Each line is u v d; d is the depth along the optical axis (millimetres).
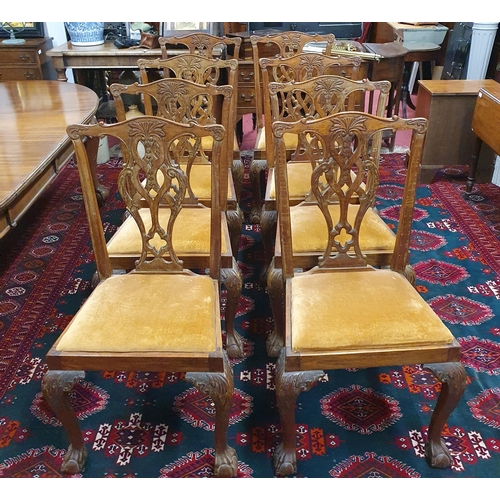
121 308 1384
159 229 1495
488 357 1842
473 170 3002
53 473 1452
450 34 4633
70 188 3320
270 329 2018
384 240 1671
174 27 3482
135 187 1422
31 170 1691
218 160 1397
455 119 3066
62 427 1599
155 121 1330
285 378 1308
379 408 1655
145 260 1541
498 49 4102
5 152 1865
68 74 4316
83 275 2393
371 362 1294
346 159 1385
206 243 1712
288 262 1515
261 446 1524
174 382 1779
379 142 1806
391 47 3602
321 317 1340
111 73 4176
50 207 3070
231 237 2209
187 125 1340
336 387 1744
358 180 1417
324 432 1570
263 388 1735
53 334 1999
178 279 1518
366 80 1825
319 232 1716
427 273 2352
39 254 2572
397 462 1470
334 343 1282
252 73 3510
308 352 1288
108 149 3830
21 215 1646
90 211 1468
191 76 2270
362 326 1308
